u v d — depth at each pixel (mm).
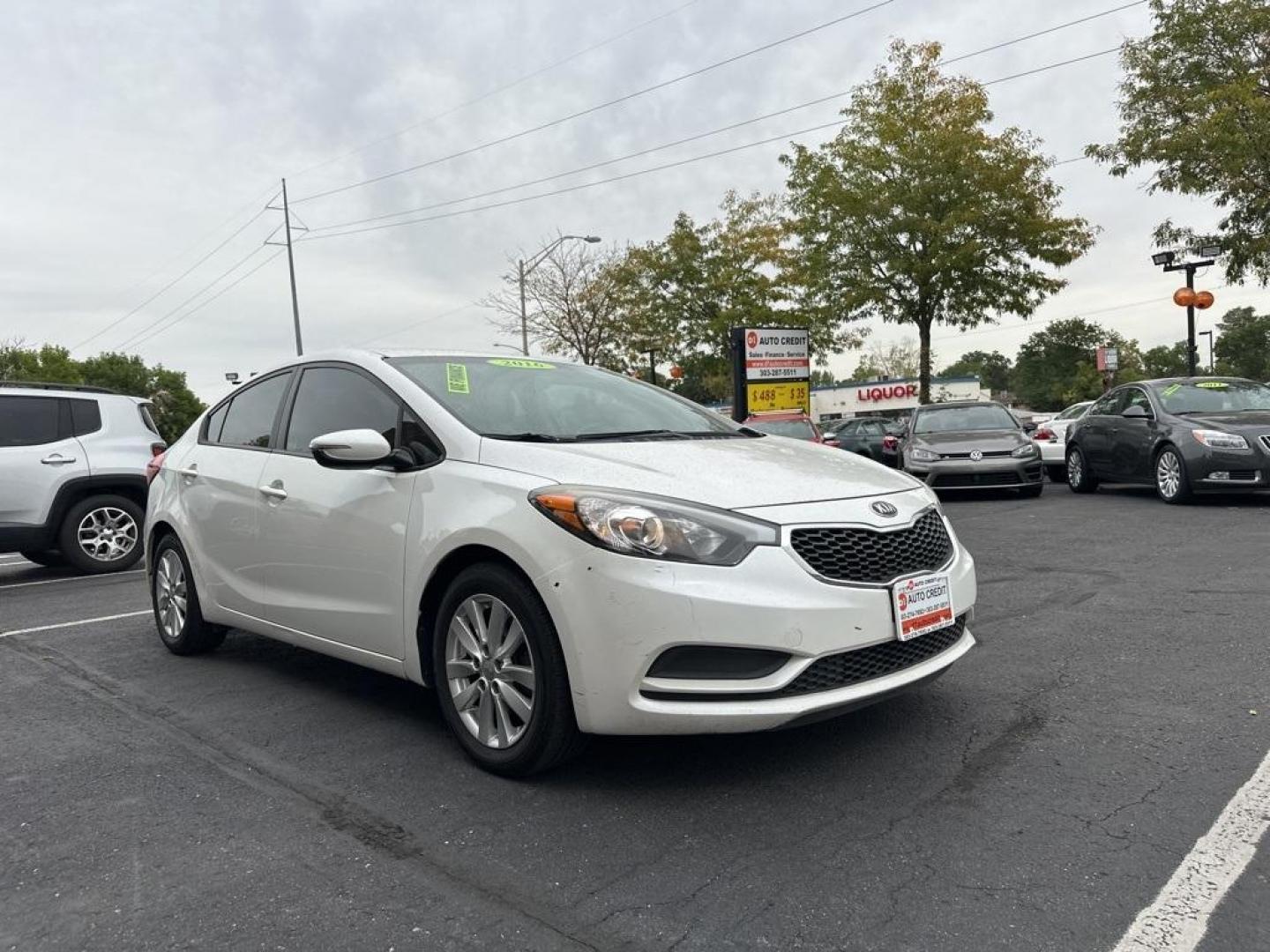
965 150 21641
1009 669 4414
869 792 3143
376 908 2545
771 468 3492
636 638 2965
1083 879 2541
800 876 2621
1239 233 16641
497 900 2564
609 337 33500
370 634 3881
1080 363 101375
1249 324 99688
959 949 2254
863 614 3107
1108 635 4949
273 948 2371
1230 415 10617
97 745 3893
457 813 3115
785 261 31938
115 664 5227
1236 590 5859
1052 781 3162
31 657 5465
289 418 4598
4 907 2615
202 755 3746
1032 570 6910
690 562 2980
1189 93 16312
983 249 21953
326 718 4148
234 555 4711
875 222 22672
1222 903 2398
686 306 32750
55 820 3168
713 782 3268
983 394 80500
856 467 3768
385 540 3756
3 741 3967
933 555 3496
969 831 2836
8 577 9148
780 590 2990
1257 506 10023
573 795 3211
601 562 3020
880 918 2400
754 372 20000
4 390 8633
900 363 101250
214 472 4910
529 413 4020
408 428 3865
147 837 3016
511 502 3277
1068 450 12984
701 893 2557
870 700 3139
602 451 3504
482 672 3424
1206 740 3451
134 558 9188
